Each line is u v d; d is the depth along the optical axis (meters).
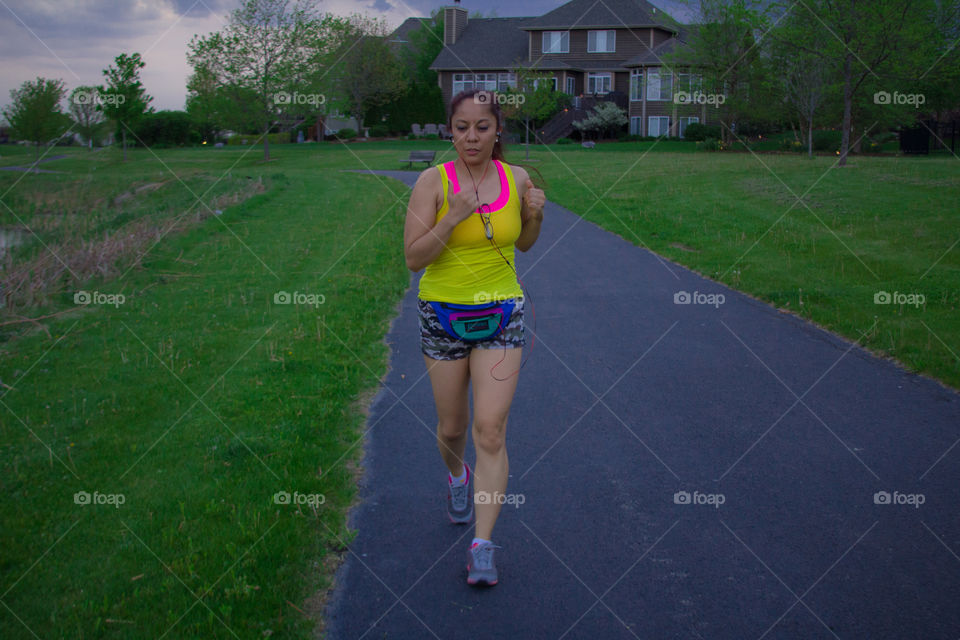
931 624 2.83
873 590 3.05
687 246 10.80
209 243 11.05
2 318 7.06
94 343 6.25
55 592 2.95
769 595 3.04
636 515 3.69
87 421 4.60
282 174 23.80
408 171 26.44
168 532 3.36
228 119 33.03
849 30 18.84
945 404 5.05
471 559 3.08
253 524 3.44
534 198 3.07
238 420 4.66
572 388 5.47
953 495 3.82
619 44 44.31
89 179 22.02
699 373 5.76
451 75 47.69
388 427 4.74
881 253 9.13
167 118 41.41
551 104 31.89
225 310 7.32
